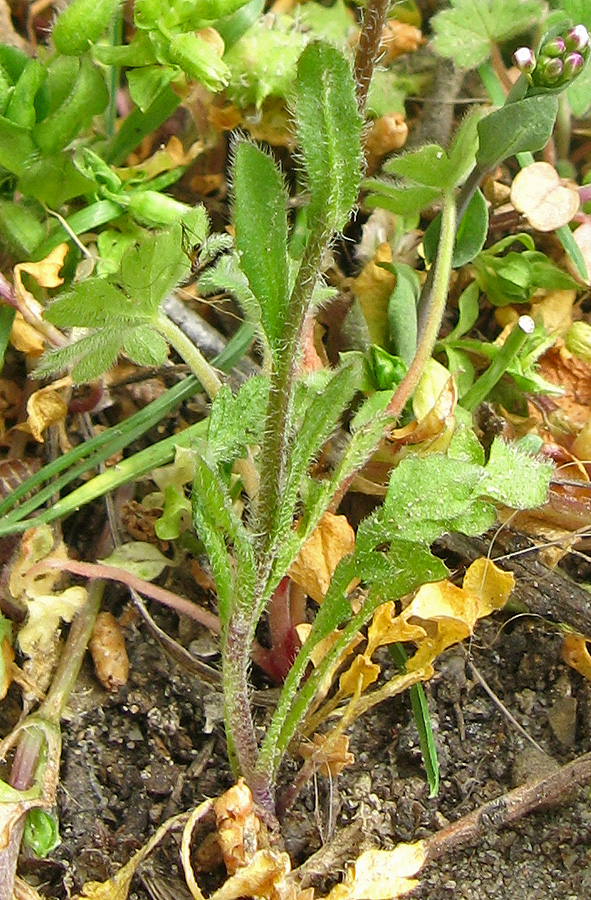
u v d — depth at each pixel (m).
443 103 0.32
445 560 0.29
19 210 0.29
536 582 0.27
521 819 0.27
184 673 0.28
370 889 0.24
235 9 0.28
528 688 0.28
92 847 0.26
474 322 0.31
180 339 0.25
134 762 0.27
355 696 0.26
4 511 0.28
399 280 0.29
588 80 0.30
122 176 0.30
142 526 0.29
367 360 0.28
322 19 0.31
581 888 0.26
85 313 0.25
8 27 0.32
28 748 0.26
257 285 0.22
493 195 0.31
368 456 0.25
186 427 0.30
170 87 0.29
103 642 0.28
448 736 0.28
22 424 0.29
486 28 0.30
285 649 0.27
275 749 0.25
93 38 0.27
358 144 0.21
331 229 0.22
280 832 0.26
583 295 0.31
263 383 0.25
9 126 0.27
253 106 0.30
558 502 0.28
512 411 0.30
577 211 0.29
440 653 0.27
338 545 0.26
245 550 0.23
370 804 0.27
